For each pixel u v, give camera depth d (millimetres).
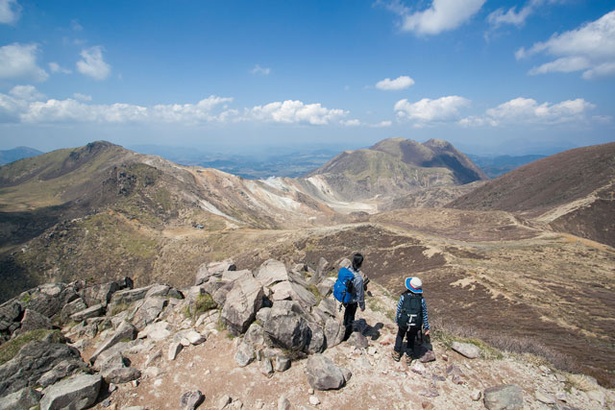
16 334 11297
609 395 7348
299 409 6609
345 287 8539
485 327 29578
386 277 63688
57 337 9945
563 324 29250
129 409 6723
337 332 8906
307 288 11609
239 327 8812
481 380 7613
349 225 106500
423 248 75875
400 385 7301
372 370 7805
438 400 6855
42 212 198250
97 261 110312
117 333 9828
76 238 116688
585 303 36438
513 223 110312
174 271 106062
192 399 6816
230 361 8070
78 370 8094
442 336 9562
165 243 118875
